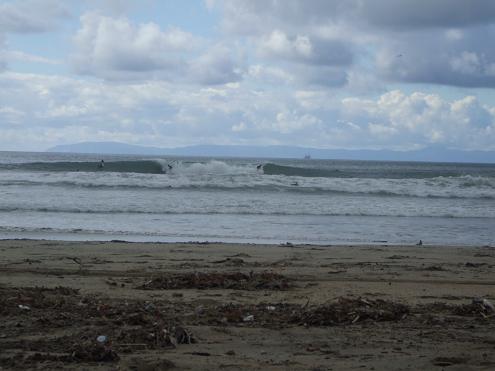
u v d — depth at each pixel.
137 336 6.84
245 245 16.08
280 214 24.69
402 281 11.40
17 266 12.21
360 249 15.73
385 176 58.75
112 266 12.45
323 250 15.40
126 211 24.12
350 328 7.67
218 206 25.86
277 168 53.00
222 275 10.95
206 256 13.98
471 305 8.75
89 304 8.61
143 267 12.38
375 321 8.04
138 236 18.39
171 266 12.55
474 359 6.29
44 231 18.86
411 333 7.44
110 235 18.42
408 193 33.06
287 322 7.91
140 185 32.25
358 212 25.66
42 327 7.32
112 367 5.77
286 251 15.05
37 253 13.95
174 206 25.52
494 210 27.53
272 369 5.82
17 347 6.43
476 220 24.52
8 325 7.39
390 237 19.41
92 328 7.29
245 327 7.62
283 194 31.59
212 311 8.39
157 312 8.15
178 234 18.97
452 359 6.25
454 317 8.38
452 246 17.14
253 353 6.44
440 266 13.20
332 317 8.04
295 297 9.66
